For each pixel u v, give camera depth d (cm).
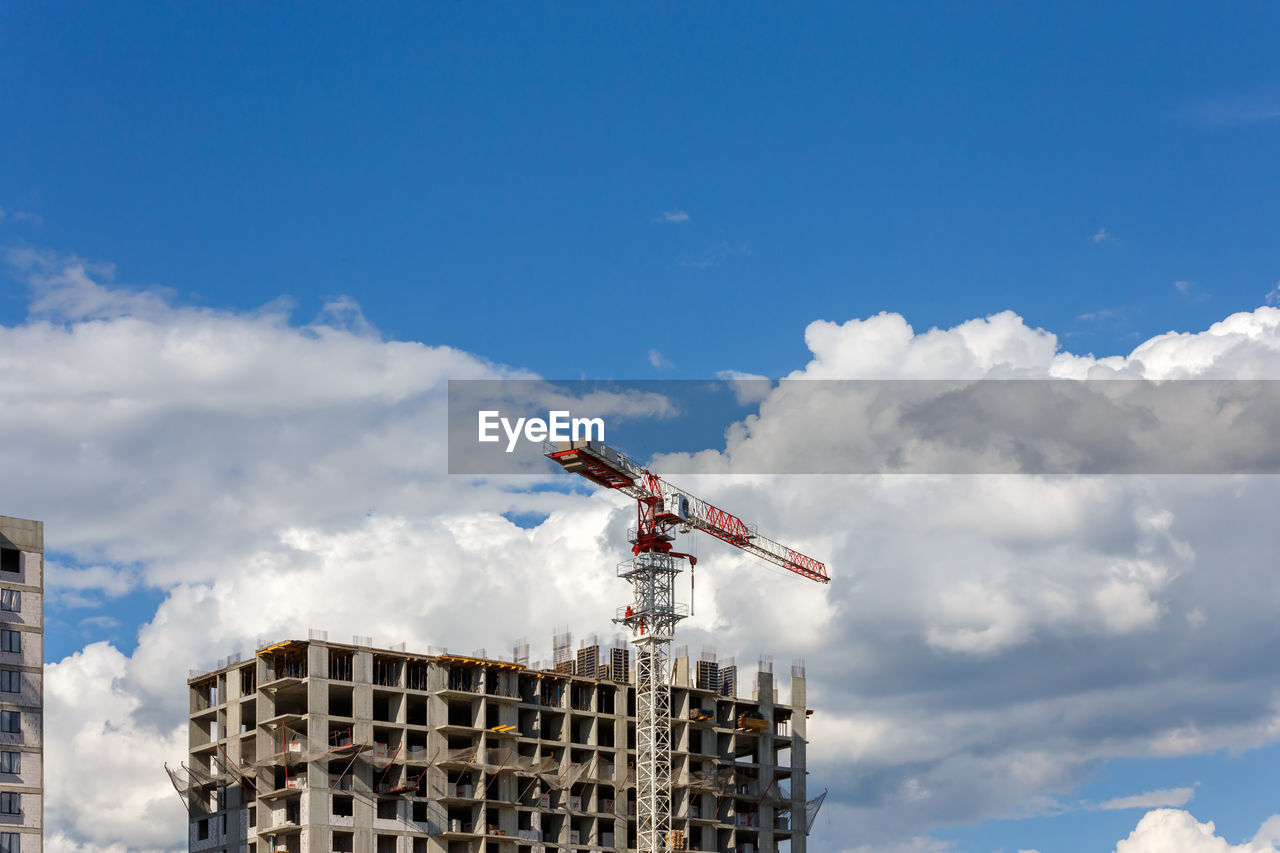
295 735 19375
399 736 19912
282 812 19475
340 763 19475
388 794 19725
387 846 19650
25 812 19825
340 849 19350
